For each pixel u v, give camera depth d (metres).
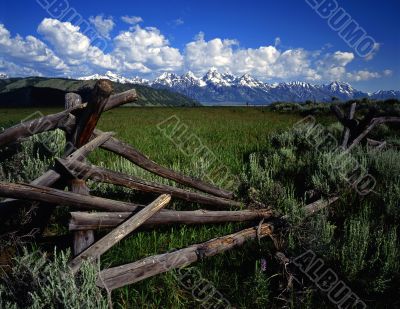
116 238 3.46
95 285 2.86
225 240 4.03
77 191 3.82
